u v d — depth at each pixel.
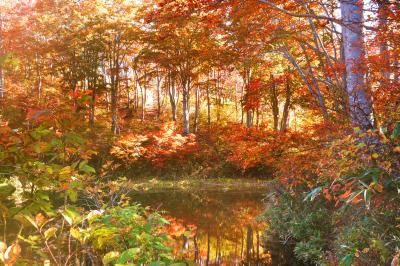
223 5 6.79
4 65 1.68
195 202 16.09
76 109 2.05
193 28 20.05
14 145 1.86
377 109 5.84
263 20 8.25
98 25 26.19
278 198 9.84
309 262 7.67
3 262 1.60
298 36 9.00
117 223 3.54
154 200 16.28
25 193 1.94
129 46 28.64
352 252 2.38
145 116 32.31
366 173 2.31
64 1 25.80
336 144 2.88
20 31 24.06
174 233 5.91
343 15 6.24
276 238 9.63
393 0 5.22
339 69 7.71
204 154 25.61
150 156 23.77
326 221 7.99
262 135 8.50
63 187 2.05
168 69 25.70
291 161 7.46
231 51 8.98
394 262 2.09
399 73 6.21
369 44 6.55
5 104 19.86
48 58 27.64
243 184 22.95
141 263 2.94
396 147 2.34
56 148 2.05
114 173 23.48
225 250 8.58
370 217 4.00
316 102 8.84
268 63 12.24
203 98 34.66
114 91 27.56
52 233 2.18
